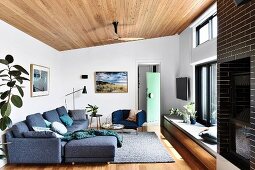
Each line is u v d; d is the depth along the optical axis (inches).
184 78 275.7
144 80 361.1
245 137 121.0
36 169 150.8
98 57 314.2
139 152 185.6
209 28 221.5
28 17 159.9
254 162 99.8
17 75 120.0
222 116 137.2
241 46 109.2
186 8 198.8
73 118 258.7
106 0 152.9
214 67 226.4
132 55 316.8
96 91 314.2
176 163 162.7
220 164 133.2
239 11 111.0
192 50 259.0
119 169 150.8
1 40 157.8
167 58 319.3
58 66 296.8
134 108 315.9
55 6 148.3
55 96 283.1
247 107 127.3
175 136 236.2
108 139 167.0
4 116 115.6
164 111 322.0
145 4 171.2
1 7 138.9
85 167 154.6
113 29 231.3
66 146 156.1
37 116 182.1
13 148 153.9
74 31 216.5
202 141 163.8
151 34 288.7
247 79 120.5
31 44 209.3
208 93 232.2
